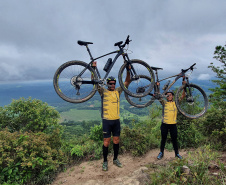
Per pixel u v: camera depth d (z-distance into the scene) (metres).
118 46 3.69
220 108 5.66
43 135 4.61
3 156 3.57
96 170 3.96
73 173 3.98
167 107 4.33
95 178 3.59
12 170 3.57
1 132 4.09
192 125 5.17
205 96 4.20
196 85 4.22
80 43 3.49
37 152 3.79
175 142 4.23
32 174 3.68
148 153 4.82
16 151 3.59
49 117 6.55
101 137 5.15
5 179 3.53
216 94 10.81
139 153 4.73
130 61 3.61
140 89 3.65
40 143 4.01
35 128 6.00
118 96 3.89
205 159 3.05
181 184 2.43
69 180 3.67
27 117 6.09
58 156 4.24
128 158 4.51
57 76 3.16
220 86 11.95
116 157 4.07
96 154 4.63
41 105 6.57
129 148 4.90
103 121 3.83
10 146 3.70
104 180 3.45
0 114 5.98
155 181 2.72
